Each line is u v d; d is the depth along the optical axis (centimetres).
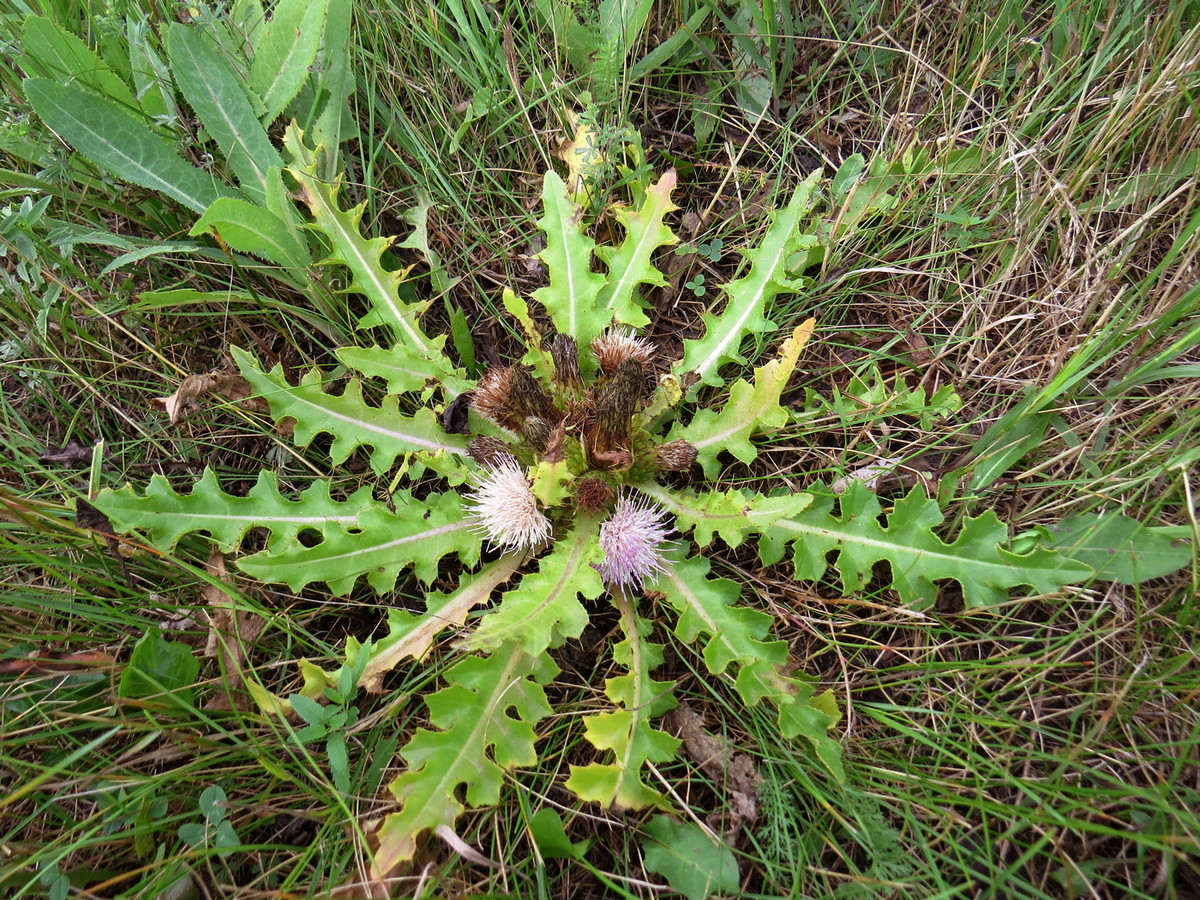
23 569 40
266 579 38
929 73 50
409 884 35
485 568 41
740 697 39
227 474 45
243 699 38
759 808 37
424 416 44
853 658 40
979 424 44
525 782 38
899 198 48
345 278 48
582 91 51
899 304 48
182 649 37
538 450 40
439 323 49
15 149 44
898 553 39
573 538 40
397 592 42
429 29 50
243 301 47
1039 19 49
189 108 48
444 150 50
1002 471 41
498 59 50
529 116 51
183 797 36
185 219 48
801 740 37
